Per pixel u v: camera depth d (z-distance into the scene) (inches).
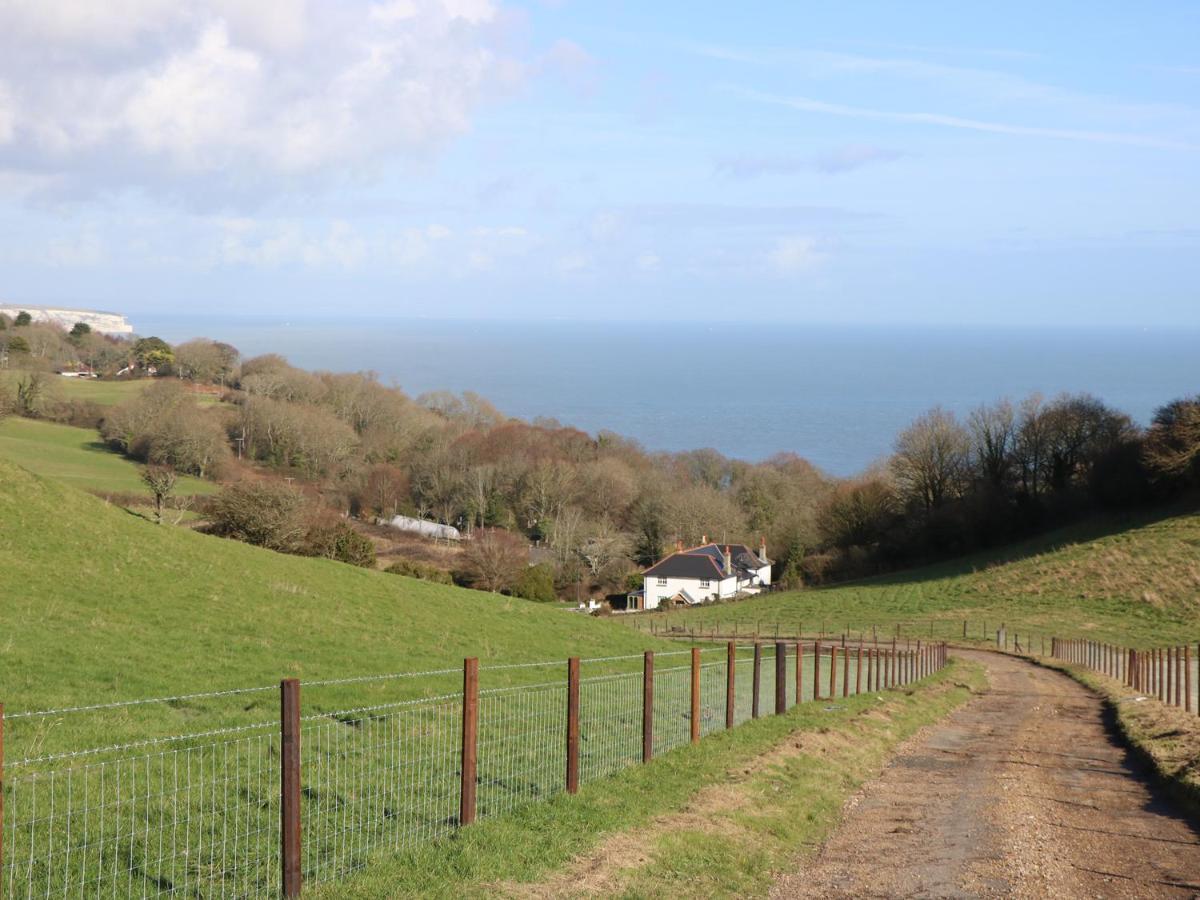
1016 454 3937.0
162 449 3636.8
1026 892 408.5
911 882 420.2
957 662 1802.4
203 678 765.3
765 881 415.5
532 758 578.6
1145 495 3449.8
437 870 374.3
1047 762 738.2
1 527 1131.3
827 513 4207.7
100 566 1116.5
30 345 5565.9
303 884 357.1
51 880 346.0
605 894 372.8
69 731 553.9
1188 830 521.0
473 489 4175.7
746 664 1326.3
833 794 579.8
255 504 2017.7
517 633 1357.0
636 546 4362.7
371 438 4677.7
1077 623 2422.5
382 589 1438.2
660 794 515.5
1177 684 1075.3
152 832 406.3
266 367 5398.6
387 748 588.1
